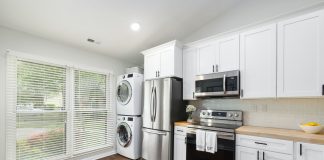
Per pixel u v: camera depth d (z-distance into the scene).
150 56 3.57
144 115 3.41
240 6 2.92
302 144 1.81
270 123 2.54
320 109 2.20
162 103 3.11
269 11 2.64
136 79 3.68
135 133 3.56
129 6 2.64
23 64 2.76
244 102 2.81
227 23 3.06
